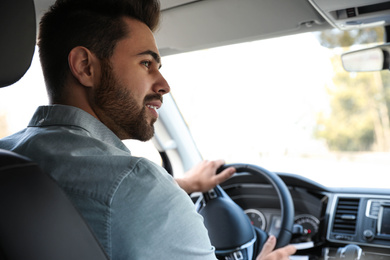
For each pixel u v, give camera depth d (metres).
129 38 1.04
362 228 1.94
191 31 1.94
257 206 2.23
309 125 9.16
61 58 1.03
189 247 0.89
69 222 0.75
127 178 0.86
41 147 0.94
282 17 1.75
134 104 1.06
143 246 0.85
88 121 1.01
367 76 10.30
